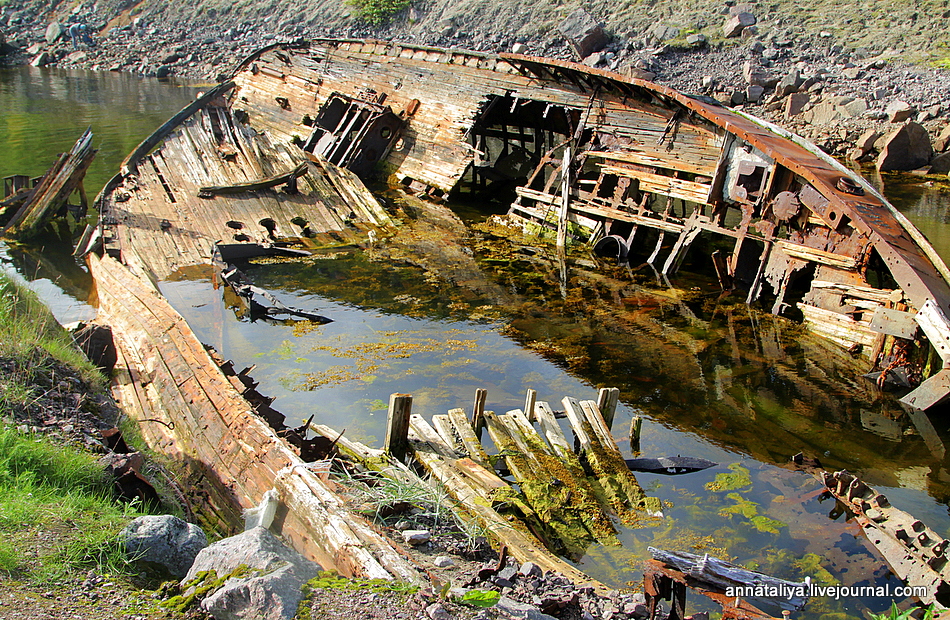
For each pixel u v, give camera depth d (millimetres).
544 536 6430
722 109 14414
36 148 24500
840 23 28047
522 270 14836
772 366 10594
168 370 8719
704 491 7496
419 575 4383
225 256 15164
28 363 7133
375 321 12227
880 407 9469
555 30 32531
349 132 21234
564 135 23531
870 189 11852
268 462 6242
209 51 43375
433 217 18312
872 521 6770
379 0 39094
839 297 11367
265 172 18844
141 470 6230
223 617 3791
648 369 10516
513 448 7488
